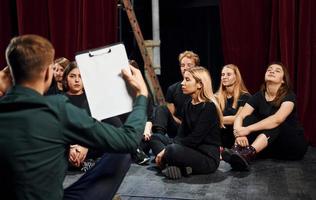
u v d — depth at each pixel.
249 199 1.88
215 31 3.62
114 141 1.07
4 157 0.95
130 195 1.95
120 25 3.61
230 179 2.21
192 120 2.27
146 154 2.69
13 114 0.97
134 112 1.18
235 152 2.29
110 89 1.30
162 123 2.70
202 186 2.08
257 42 3.10
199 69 2.27
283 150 2.59
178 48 3.74
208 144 2.30
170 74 3.79
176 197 1.91
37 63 1.00
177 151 2.19
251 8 3.08
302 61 2.99
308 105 3.05
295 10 3.01
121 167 1.33
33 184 0.96
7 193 0.97
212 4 3.53
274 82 2.54
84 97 2.44
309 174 2.29
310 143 3.08
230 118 2.68
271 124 2.47
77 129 1.02
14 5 3.80
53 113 0.99
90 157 2.46
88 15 3.34
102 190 1.28
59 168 1.01
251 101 2.65
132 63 2.28
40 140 0.97
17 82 1.02
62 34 3.53
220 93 2.82
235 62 3.15
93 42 3.38
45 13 3.61
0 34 3.67
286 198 1.89
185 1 3.61
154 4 3.55
